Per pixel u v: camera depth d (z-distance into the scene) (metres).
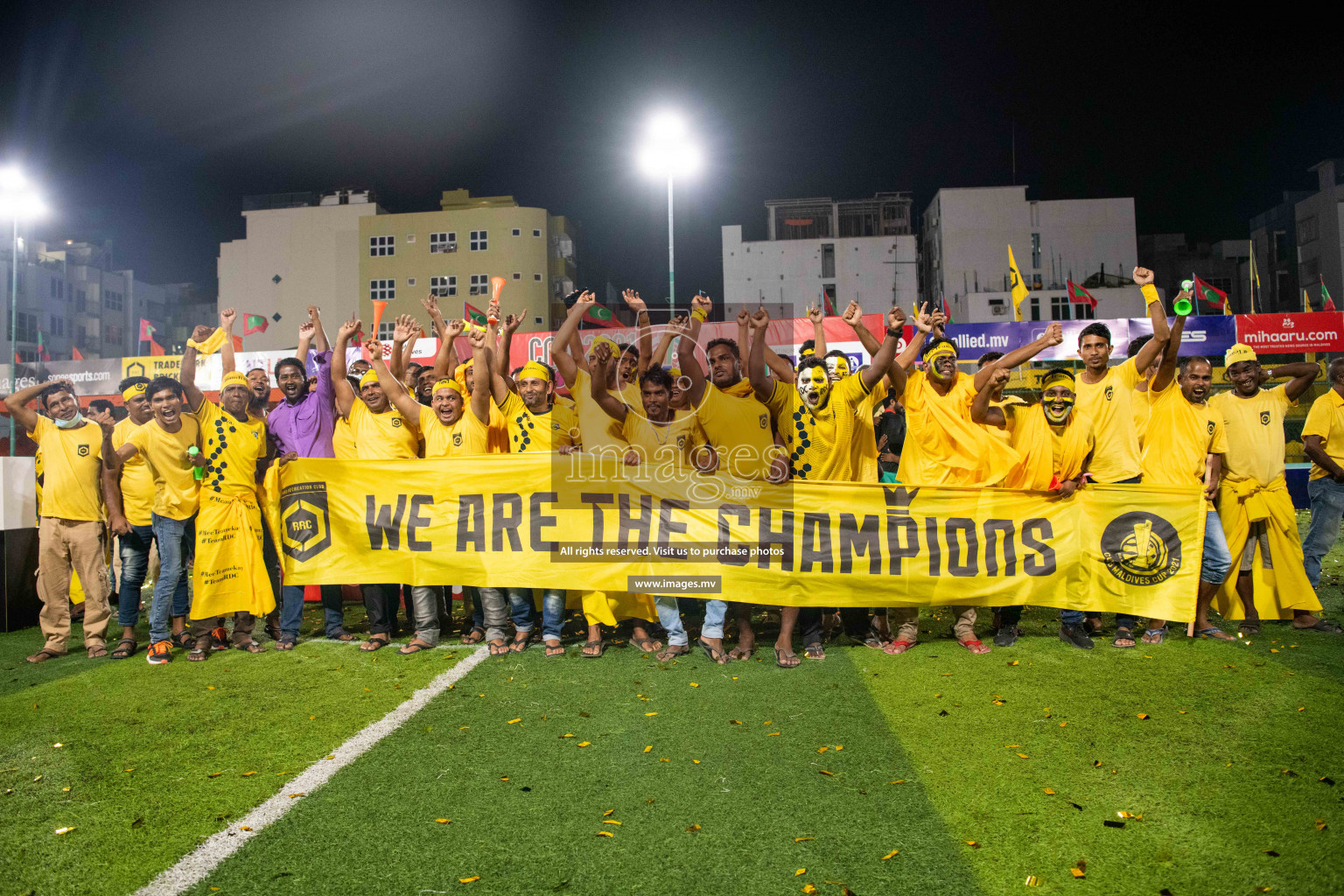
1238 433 5.51
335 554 5.38
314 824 2.90
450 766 3.37
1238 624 5.62
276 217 49.03
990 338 10.53
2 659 5.30
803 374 4.91
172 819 2.97
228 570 5.25
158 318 62.56
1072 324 10.41
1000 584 5.00
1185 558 4.93
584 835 2.79
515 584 5.11
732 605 6.50
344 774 3.31
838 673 4.57
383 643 5.37
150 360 11.21
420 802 3.06
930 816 2.88
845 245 51.31
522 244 47.16
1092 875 2.51
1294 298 51.06
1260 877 2.48
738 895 2.42
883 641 5.15
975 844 2.69
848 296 51.28
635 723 3.82
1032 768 3.26
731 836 2.77
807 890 2.44
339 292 48.38
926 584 4.95
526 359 9.80
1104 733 3.60
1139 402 5.53
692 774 3.24
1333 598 6.32
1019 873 2.52
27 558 6.38
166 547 5.16
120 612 5.40
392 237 48.00
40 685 4.65
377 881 2.53
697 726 3.76
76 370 11.23
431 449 5.45
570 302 47.19
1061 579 5.03
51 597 5.34
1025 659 4.77
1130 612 4.97
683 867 2.57
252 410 5.71
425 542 5.24
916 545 4.96
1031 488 5.12
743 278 51.62
